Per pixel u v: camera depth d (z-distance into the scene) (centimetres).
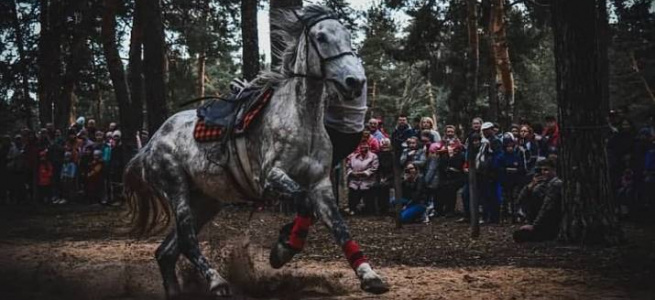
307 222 656
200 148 710
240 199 719
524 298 670
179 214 721
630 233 1223
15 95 2939
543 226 1120
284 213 1644
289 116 649
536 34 2925
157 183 742
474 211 1204
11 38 2792
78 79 2870
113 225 1523
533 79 4697
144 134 1936
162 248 730
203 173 708
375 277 596
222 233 1303
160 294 738
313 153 647
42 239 1290
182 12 2994
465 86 2867
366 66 5747
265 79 684
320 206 637
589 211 1069
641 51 3606
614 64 3909
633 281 760
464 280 778
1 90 2861
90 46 2931
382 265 915
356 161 1662
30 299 707
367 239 1209
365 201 1662
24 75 2808
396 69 5906
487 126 1456
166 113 1933
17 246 1183
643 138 1405
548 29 2919
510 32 2914
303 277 780
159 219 794
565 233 1088
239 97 700
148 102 1920
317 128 648
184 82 4066
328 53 634
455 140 1543
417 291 713
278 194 636
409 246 1107
